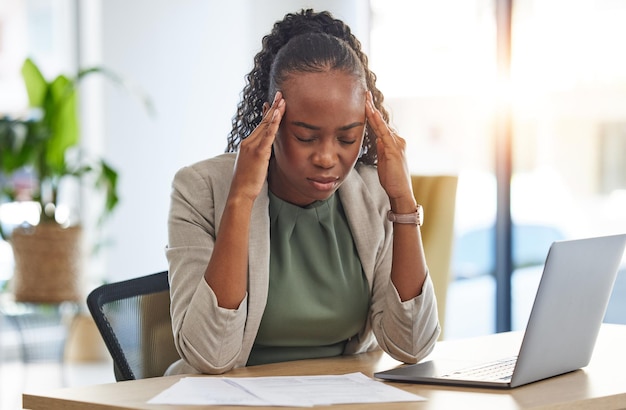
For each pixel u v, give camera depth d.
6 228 5.11
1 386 4.74
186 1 5.39
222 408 1.31
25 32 5.41
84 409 1.36
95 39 5.45
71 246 4.64
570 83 4.58
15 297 4.65
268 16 5.10
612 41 4.46
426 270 1.77
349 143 1.65
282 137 1.66
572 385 1.51
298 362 1.74
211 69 5.36
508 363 1.67
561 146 4.63
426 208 2.68
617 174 4.50
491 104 4.79
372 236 1.86
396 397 1.38
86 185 5.52
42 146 4.59
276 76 1.68
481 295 4.88
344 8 4.82
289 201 1.83
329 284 1.82
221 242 1.66
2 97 5.35
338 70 1.63
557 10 4.59
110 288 1.84
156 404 1.33
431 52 4.90
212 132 5.37
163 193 5.40
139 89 5.20
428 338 1.77
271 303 1.77
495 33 4.76
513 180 4.74
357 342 1.90
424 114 4.95
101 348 5.34
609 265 1.62
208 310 1.63
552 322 1.49
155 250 5.41
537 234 4.72
